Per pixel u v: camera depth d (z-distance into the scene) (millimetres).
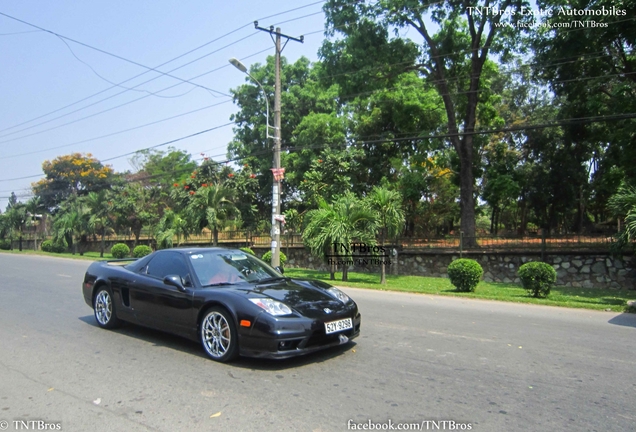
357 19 20500
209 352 5691
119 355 5996
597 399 4438
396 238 20562
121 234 35031
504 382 4910
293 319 5191
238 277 6406
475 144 25609
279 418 3992
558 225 38500
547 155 29922
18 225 42531
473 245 19078
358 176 26047
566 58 17812
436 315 8977
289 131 33625
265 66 35000
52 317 8633
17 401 4488
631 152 17266
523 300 11188
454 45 21859
